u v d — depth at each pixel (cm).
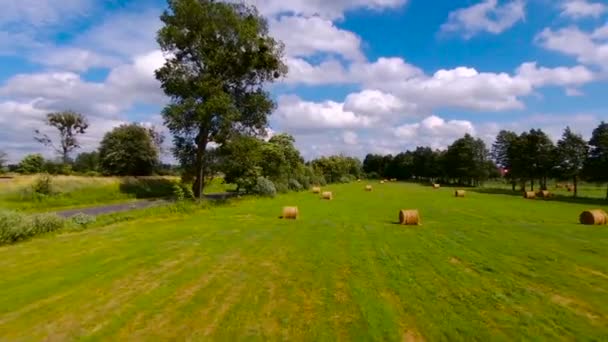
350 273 1177
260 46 4225
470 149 9125
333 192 5984
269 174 5556
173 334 754
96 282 1099
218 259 1371
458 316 829
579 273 1170
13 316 852
